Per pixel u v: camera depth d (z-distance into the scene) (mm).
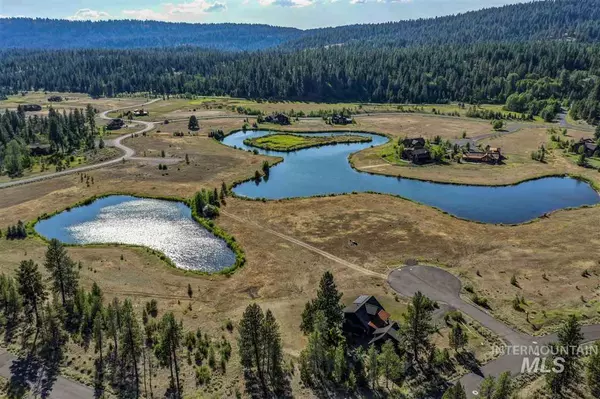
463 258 79438
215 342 58188
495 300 66125
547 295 67250
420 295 54000
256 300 67750
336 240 87500
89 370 53062
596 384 46500
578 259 77875
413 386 50062
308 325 58688
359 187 122312
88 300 62719
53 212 103562
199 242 89188
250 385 50812
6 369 53062
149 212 105188
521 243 85125
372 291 69312
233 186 122438
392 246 84500
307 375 51062
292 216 99812
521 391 48438
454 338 54281
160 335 56562
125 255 82000
